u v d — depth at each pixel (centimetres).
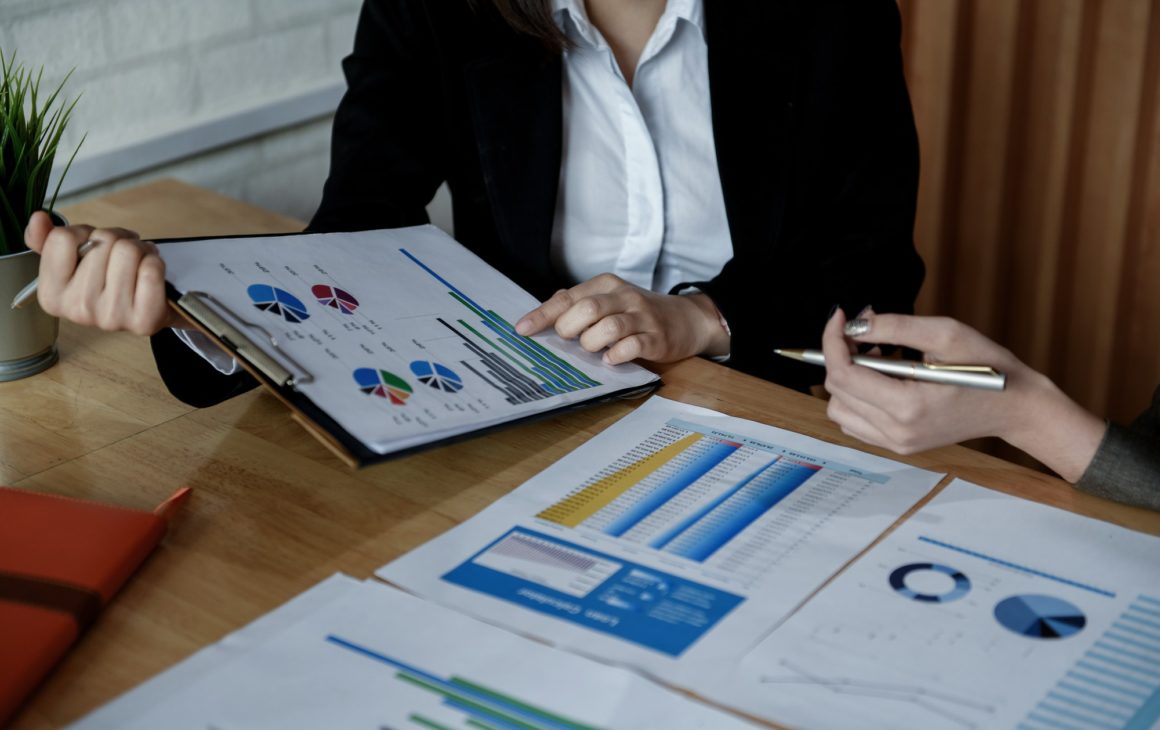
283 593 76
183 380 99
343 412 83
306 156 202
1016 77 201
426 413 86
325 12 196
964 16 202
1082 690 67
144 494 87
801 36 131
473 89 129
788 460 92
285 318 92
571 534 82
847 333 87
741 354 115
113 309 90
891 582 77
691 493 87
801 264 133
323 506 86
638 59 134
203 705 66
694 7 129
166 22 173
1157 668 69
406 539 82
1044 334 213
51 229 92
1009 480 89
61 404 101
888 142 136
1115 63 191
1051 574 78
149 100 175
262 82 190
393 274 106
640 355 104
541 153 130
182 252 97
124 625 73
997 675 69
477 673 69
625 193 135
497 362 97
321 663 69
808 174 134
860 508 85
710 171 136
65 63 163
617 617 73
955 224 218
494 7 128
